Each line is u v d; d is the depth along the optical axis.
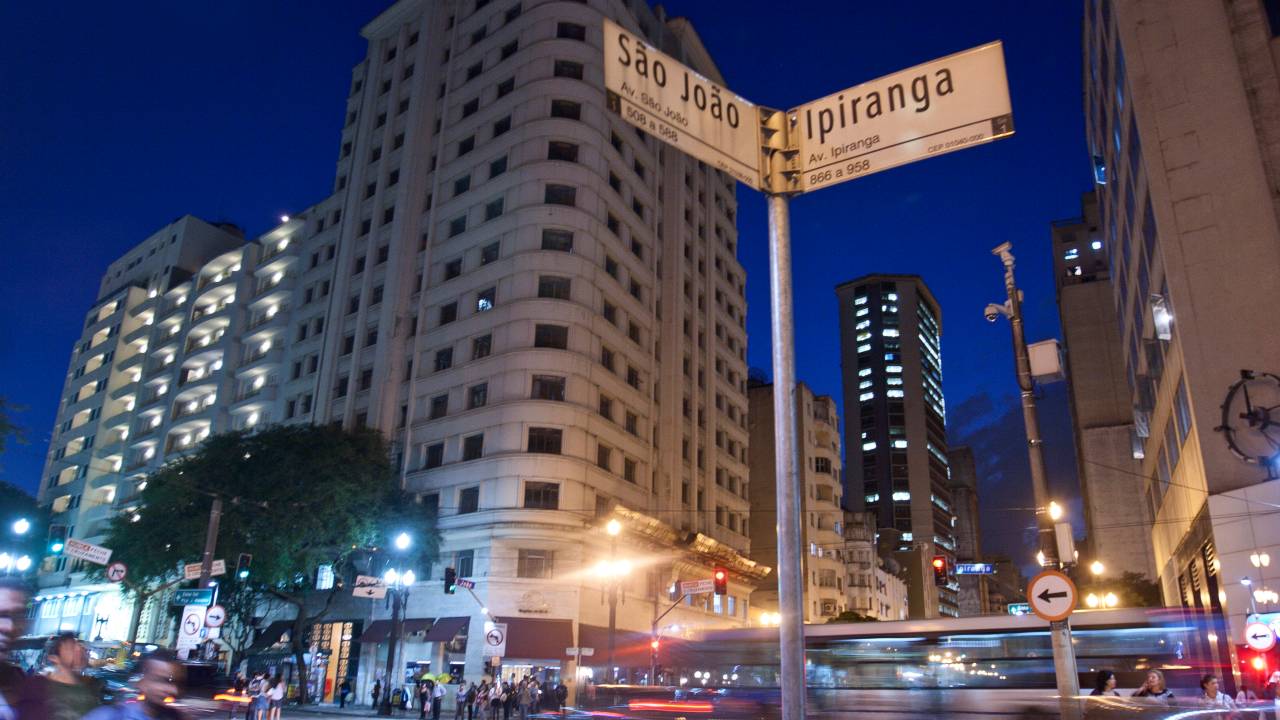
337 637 50.06
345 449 45.50
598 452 48.38
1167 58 33.25
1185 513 36.31
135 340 83.62
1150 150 32.72
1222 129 31.70
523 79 54.12
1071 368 74.31
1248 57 32.19
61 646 5.06
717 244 69.88
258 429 62.91
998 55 4.35
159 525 43.59
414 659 45.19
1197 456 31.30
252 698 23.17
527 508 44.38
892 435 145.38
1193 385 30.16
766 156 4.84
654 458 54.12
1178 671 20.39
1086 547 81.12
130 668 14.18
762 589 78.56
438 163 56.94
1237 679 27.30
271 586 44.69
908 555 125.62
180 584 49.78
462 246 53.06
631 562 49.47
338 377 57.97
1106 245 52.41
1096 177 52.03
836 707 21.88
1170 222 31.75
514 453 45.34
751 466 83.62
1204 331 30.34
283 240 71.38
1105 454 70.88
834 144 4.68
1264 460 28.47
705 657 24.48
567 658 42.00
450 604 44.75
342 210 63.72
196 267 84.62
